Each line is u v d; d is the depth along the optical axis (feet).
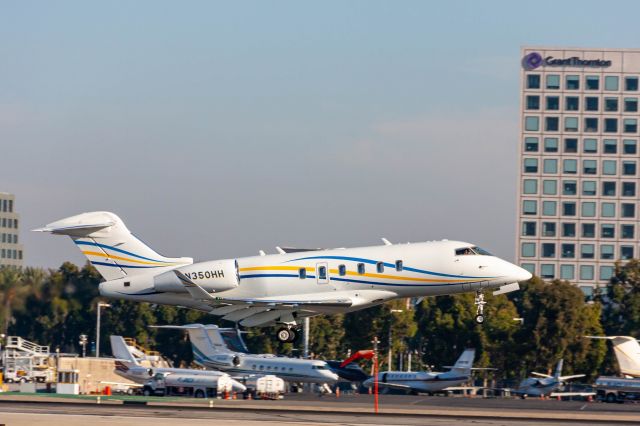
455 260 504.02
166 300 538.88
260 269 522.88
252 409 479.82
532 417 464.24
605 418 466.29
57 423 381.81
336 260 514.68
